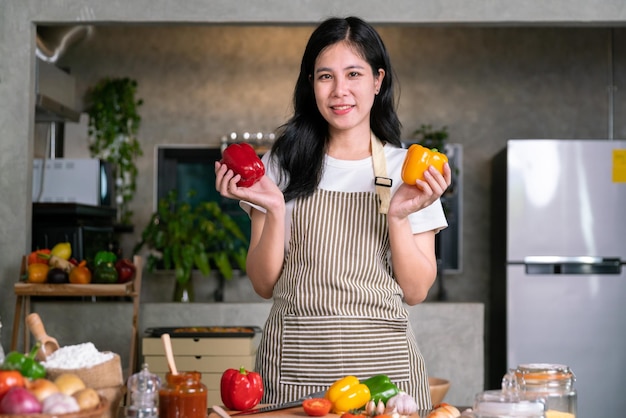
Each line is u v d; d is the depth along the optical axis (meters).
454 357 4.13
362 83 1.97
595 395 5.04
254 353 3.92
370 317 1.92
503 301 5.27
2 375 1.33
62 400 1.30
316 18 4.06
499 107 5.90
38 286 3.78
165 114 5.88
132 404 1.57
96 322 4.04
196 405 1.57
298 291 1.94
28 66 4.09
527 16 4.04
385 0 4.05
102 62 5.88
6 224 4.05
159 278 5.80
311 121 2.08
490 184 5.86
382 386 1.74
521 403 1.46
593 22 4.05
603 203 5.05
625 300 5.04
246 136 5.72
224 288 5.82
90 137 5.79
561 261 5.07
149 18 4.07
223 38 5.92
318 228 1.98
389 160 2.07
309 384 1.91
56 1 4.08
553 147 5.09
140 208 5.82
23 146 4.07
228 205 5.81
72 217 4.53
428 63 5.91
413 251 1.92
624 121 5.88
